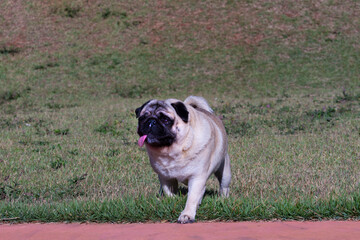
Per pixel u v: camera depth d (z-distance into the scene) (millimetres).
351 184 7438
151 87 28297
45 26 37000
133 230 5191
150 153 6039
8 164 10125
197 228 5176
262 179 8258
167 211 5797
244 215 5641
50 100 25734
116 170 9484
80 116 18625
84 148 12039
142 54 33188
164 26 36625
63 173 9266
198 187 5914
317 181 7887
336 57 31625
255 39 34375
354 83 27422
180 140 5762
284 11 37500
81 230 5359
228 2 39000
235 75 29844
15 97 26109
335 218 5523
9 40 35219
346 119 15508
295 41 33906
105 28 36656
